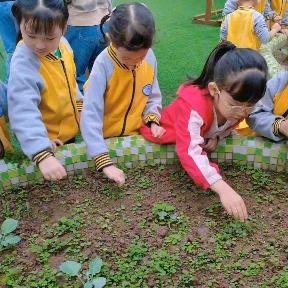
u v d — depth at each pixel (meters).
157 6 7.07
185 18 6.55
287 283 1.92
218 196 2.42
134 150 2.60
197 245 2.12
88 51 3.81
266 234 2.19
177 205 2.37
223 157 2.64
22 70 2.36
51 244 2.12
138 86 2.61
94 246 2.12
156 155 2.63
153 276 1.97
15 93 2.33
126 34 2.19
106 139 2.63
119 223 2.26
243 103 2.19
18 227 2.23
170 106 2.64
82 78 3.94
